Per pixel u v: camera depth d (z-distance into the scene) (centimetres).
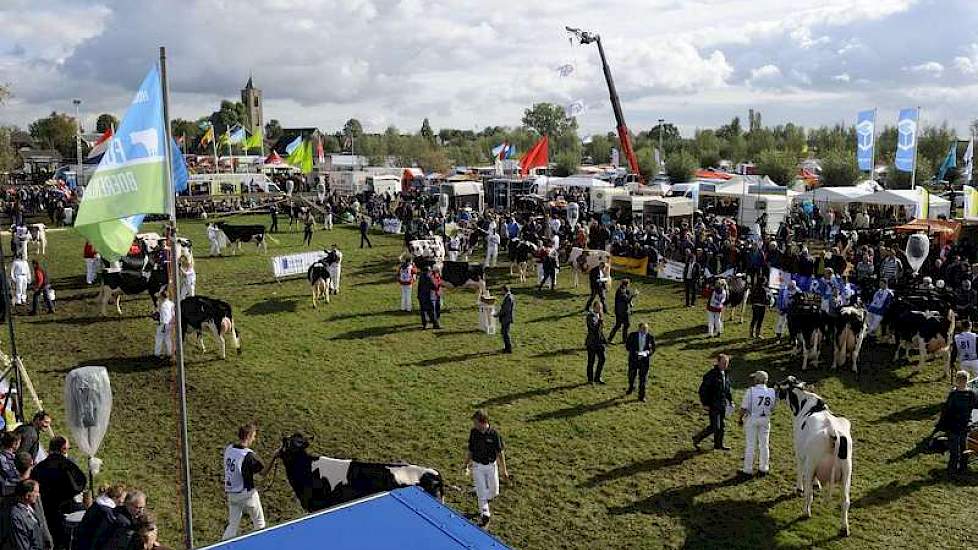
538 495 1209
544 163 5197
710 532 1100
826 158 7244
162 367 1822
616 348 2036
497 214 4156
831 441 1099
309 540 549
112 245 1010
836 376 1825
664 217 4034
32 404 1562
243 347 1992
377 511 598
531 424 1496
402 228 4278
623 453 1370
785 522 1130
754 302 2127
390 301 2544
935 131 8425
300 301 2516
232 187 5578
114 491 868
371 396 1642
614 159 7231
